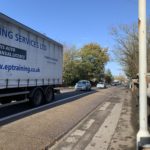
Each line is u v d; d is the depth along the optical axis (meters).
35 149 8.00
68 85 75.62
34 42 18.09
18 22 15.85
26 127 11.02
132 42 55.91
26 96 17.28
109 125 12.16
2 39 14.17
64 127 11.37
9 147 8.10
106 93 38.62
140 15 6.80
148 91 9.30
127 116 14.87
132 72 52.88
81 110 17.06
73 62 77.31
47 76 20.33
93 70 98.25
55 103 20.36
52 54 21.55
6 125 11.28
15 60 15.53
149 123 10.53
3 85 14.28
